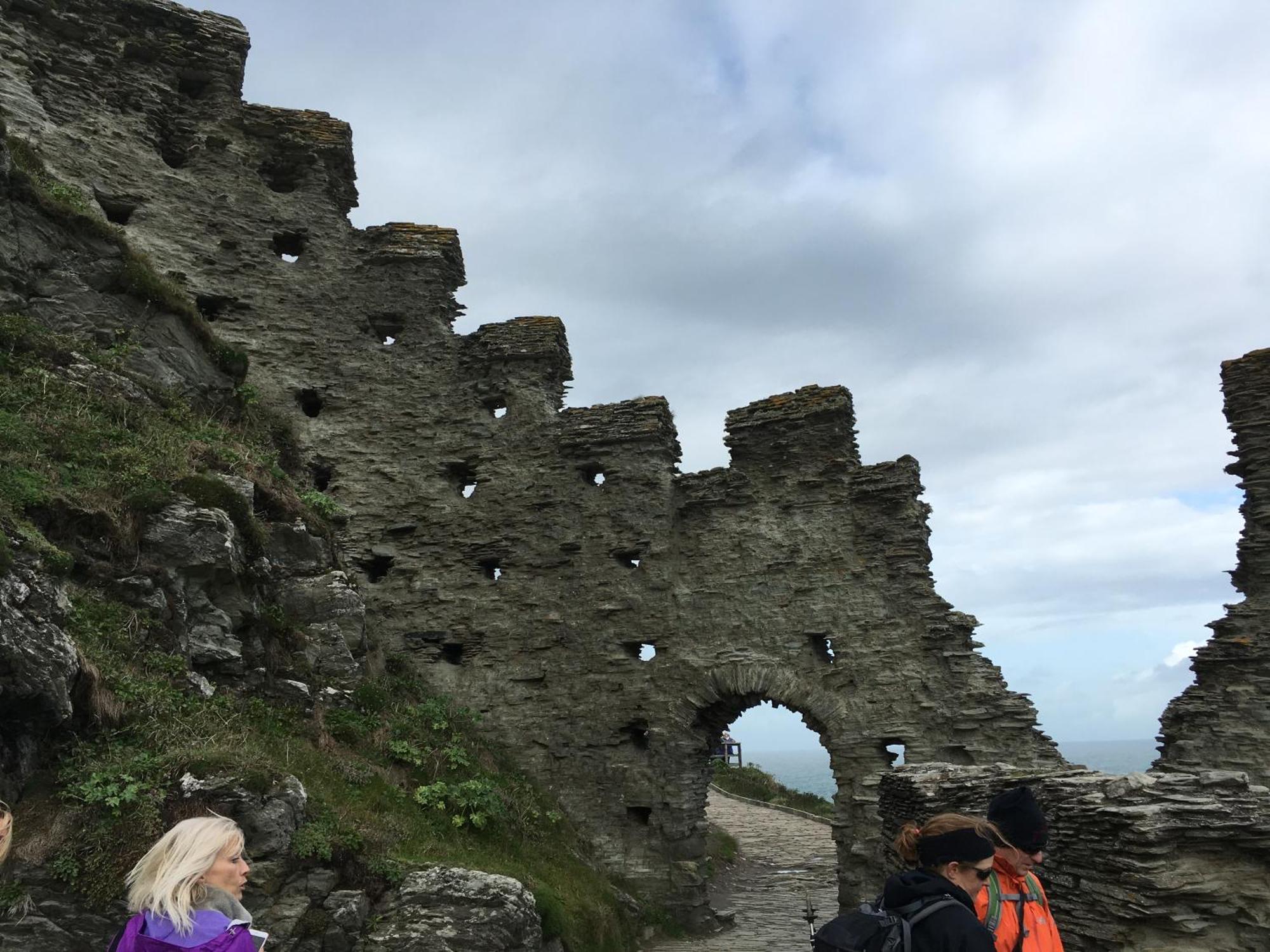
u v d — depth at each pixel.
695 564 23.16
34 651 9.46
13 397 13.58
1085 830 9.56
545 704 22.55
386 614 23.66
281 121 27.92
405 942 10.35
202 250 25.38
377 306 26.48
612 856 20.91
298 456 22.14
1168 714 19.19
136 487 13.23
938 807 13.42
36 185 16.67
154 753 10.27
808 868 26.98
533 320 26.17
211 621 13.20
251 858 9.98
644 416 24.56
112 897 8.88
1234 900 8.57
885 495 22.34
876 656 21.22
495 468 24.83
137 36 26.80
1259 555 19.55
